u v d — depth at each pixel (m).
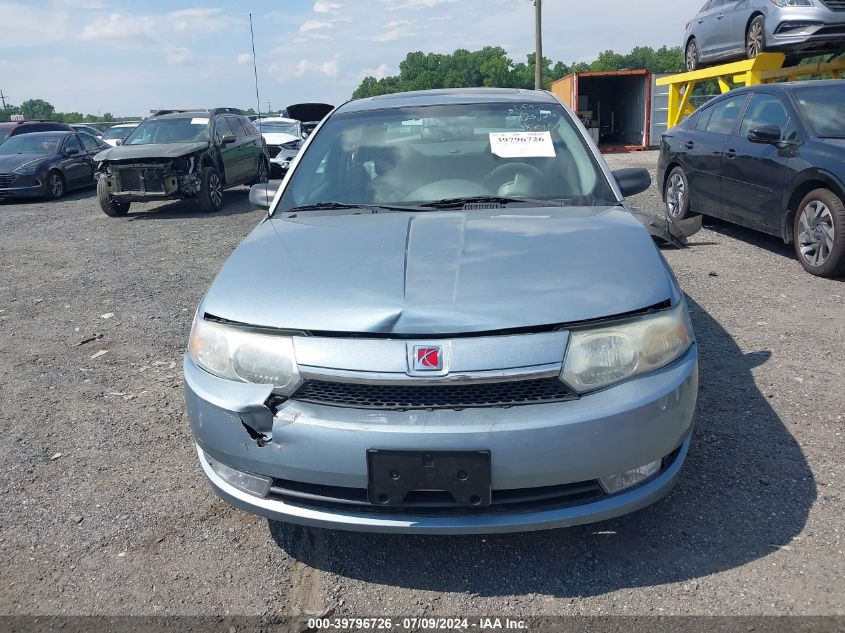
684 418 2.37
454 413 2.18
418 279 2.44
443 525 2.24
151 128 11.95
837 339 4.48
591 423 2.19
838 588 2.30
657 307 2.39
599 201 3.24
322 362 2.25
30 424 3.81
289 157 16.62
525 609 2.30
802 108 6.27
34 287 6.86
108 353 4.90
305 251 2.76
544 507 2.26
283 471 2.31
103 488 3.14
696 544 2.57
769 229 6.51
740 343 4.48
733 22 11.48
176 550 2.68
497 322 2.22
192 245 8.67
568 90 25.41
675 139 8.19
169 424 3.77
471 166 3.47
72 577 2.54
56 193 14.31
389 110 3.90
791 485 2.90
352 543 2.69
